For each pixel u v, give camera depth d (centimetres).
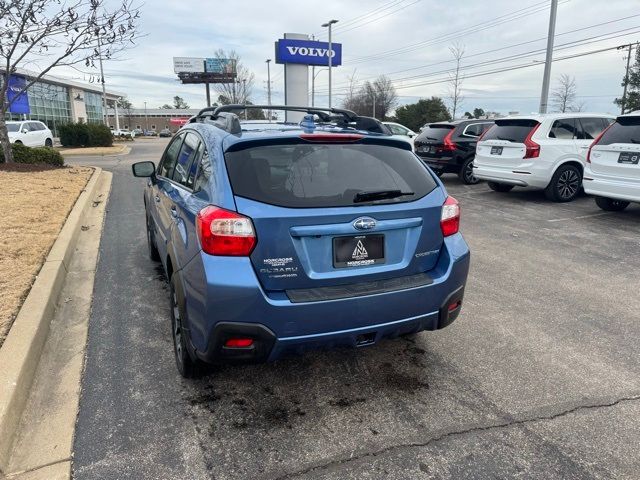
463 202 973
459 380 325
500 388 316
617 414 288
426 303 293
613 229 739
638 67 4316
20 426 272
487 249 635
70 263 562
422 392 312
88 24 1125
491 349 367
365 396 307
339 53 3688
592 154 796
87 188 1031
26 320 360
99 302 452
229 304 252
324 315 263
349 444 262
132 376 327
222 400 302
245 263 254
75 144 3039
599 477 239
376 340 287
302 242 263
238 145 278
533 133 930
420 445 262
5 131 1313
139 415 285
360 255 279
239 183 263
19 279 446
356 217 272
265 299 254
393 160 311
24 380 297
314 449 259
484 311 437
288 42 3497
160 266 556
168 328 400
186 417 285
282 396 307
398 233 290
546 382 322
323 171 282
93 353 357
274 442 264
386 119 6644
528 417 285
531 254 613
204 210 264
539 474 241
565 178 955
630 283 510
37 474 237
